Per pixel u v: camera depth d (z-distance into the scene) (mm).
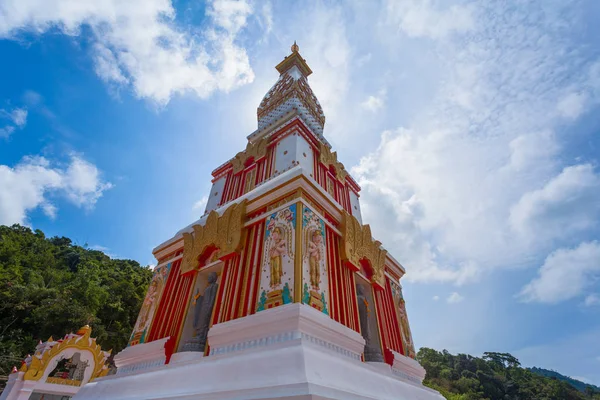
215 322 6820
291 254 6402
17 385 13523
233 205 8578
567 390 78500
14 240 53719
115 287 45156
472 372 77188
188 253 8953
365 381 5051
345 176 13008
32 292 36469
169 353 7098
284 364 4215
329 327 5738
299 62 16938
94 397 6625
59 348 14844
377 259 9656
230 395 4117
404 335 9789
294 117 11172
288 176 7809
